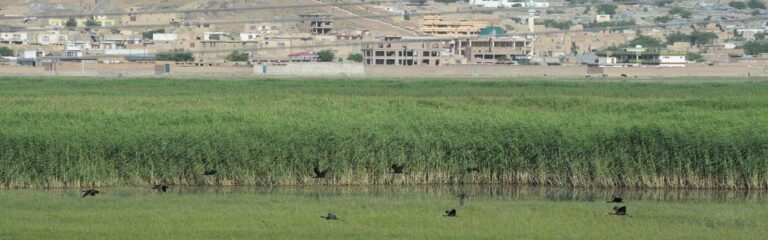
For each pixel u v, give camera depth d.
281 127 55.78
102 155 52.56
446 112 70.88
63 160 52.12
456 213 43.03
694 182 53.28
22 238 38.06
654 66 183.38
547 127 55.91
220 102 87.50
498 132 55.12
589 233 39.38
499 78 153.75
